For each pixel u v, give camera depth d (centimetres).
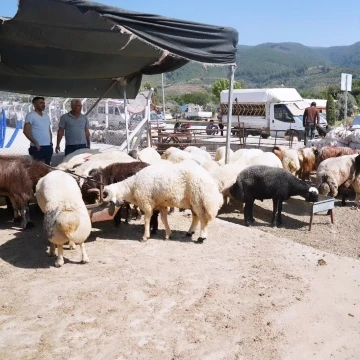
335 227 888
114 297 502
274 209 870
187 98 10412
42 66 1024
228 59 795
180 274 571
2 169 721
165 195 673
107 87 1309
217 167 935
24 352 397
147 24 694
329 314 478
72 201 583
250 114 3083
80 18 704
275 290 529
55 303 488
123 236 729
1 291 517
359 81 8525
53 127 1998
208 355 396
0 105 2283
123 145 1521
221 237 727
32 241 695
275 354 401
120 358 390
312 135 2167
